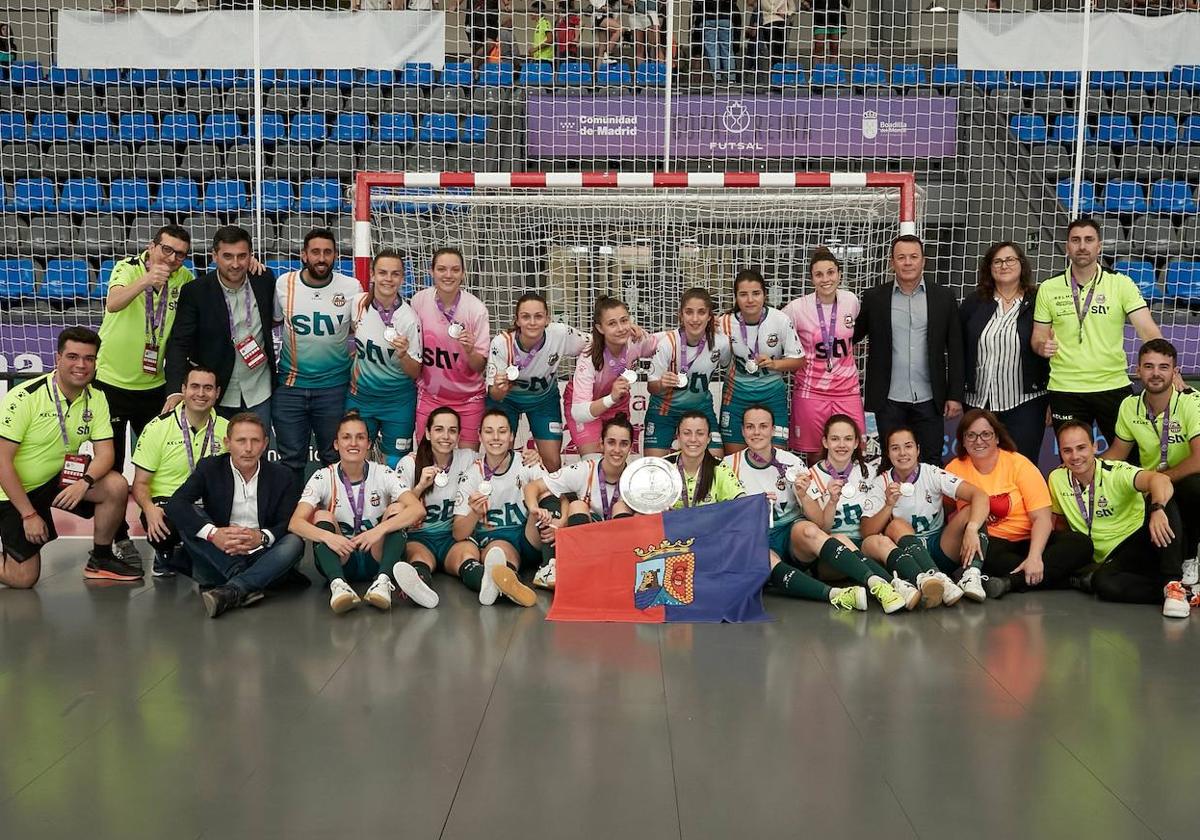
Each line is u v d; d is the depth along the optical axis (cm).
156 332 614
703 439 544
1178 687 387
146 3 984
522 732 336
